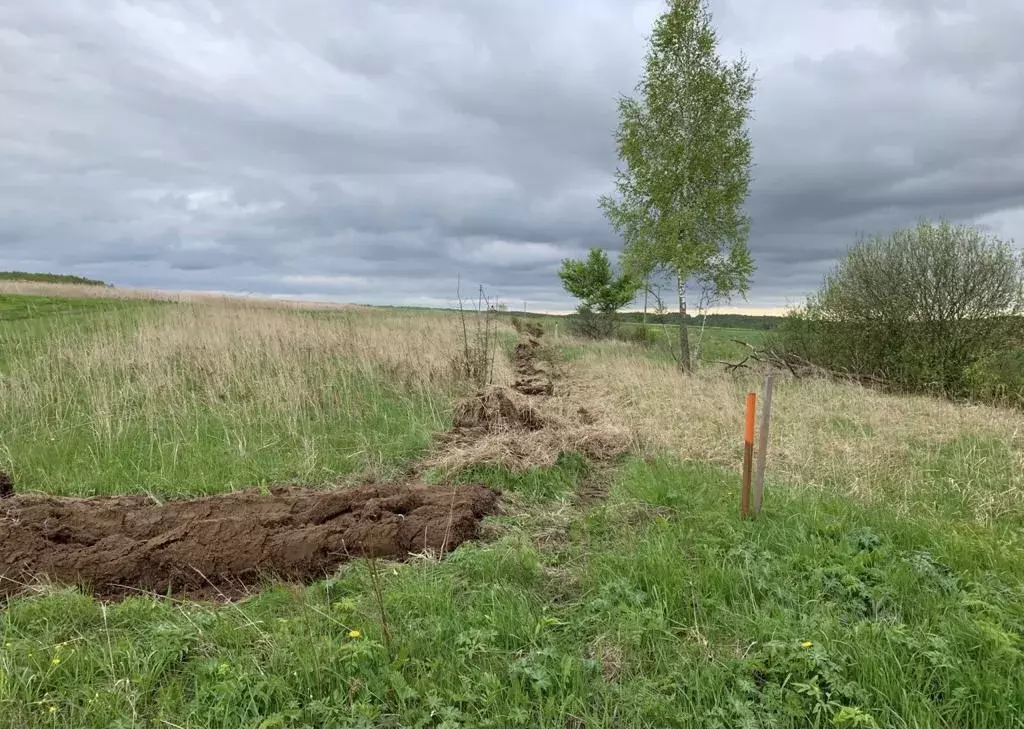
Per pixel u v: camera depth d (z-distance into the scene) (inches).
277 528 194.9
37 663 122.5
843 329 634.2
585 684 118.8
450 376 486.3
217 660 125.0
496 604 146.8
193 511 210.1
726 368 695.1
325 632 136.9
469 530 205.6
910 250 596.4
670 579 155.4
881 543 179.0
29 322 631.8
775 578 158.7
